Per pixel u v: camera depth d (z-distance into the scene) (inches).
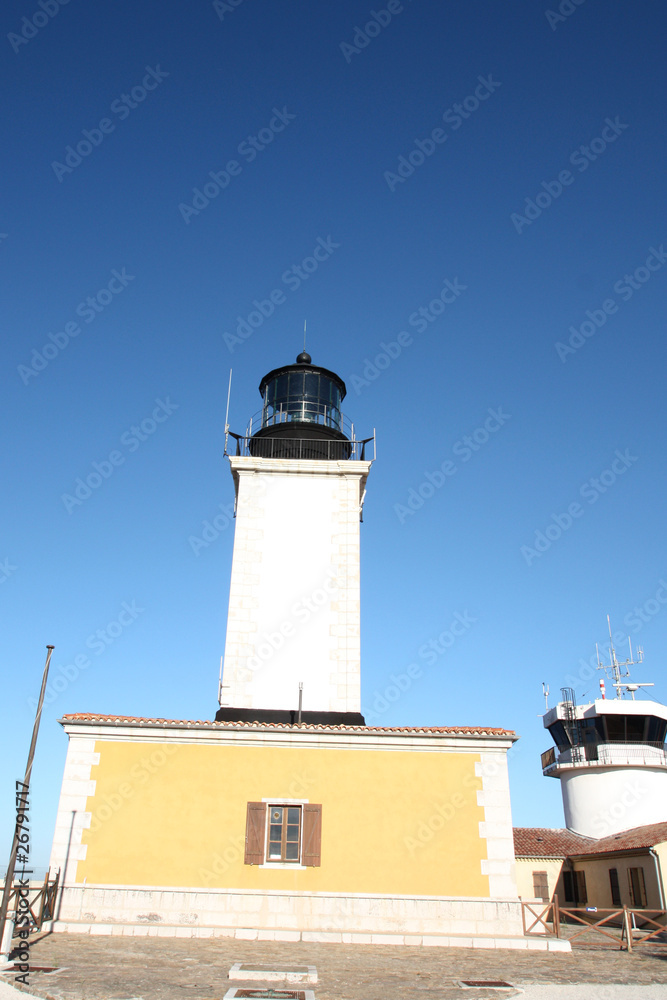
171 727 633.0
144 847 600.7
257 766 627.2
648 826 1127.0
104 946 508.1
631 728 1357.0
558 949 569.9
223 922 579.8
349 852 601.9
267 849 607.2
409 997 378.0
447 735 635.5
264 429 919.7
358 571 808.9
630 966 511.5
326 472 854.5
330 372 955.3
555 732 1461.6
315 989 391.9
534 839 1301.7
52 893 581.9
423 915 585.3
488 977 442.6
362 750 634.2
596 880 1101.1
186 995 364.5
